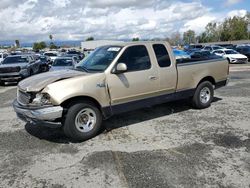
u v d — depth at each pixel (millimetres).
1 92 11578
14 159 4410
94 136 5297
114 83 5324
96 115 5234
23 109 4941
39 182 3686
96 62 5656
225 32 91562
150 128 5727
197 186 3461
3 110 7820
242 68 19250
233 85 11148
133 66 5613
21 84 5277
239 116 6465
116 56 5414
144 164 4094
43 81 4926
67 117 4922
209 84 7211
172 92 6387
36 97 4812
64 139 5254
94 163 4184
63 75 5137
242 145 4730
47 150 4750
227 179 3615
